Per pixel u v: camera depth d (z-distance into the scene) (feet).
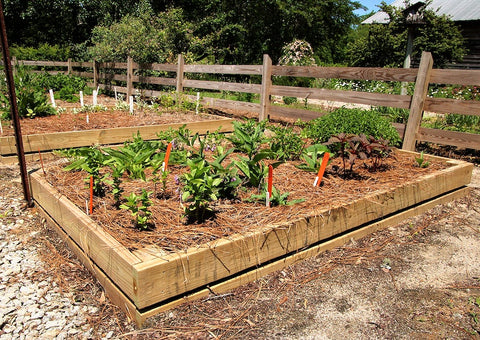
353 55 59.21
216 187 9.27
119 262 6.79
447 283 8.38
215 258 7.20
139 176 10.85
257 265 8.07
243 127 14.94
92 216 8.43
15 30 72.13
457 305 7.63
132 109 23.49
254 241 7.70
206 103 28.17
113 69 42.75
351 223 9.70
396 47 51.60
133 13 56.08
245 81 58.39
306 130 15.30
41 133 17.02
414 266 9.01
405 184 10.98
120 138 18.57
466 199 13.43
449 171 12.58
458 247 10.02
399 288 8.12
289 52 55.67
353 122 14.20
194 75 43.47
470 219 11.82
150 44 40.04
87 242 8.05
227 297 7.48
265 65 23.38
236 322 6.86
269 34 76.38
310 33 79.25
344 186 10.77
